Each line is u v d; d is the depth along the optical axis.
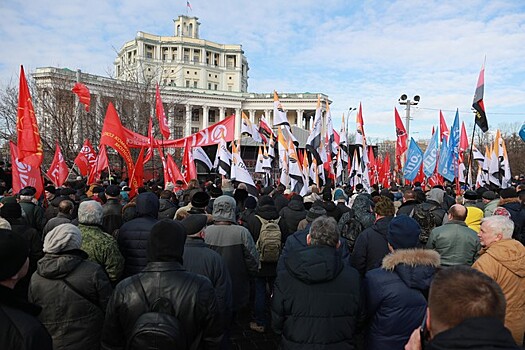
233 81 97.00
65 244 3.06
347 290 2.82
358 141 13.77
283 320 2.91
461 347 1.42
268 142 16.34
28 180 7.47
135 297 2.46
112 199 6.07
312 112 77.31
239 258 4.59
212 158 21.50
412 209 6.21
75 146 21.48
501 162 14.38
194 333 2.49
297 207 6.77
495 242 3.45
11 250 2.05
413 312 2.82
